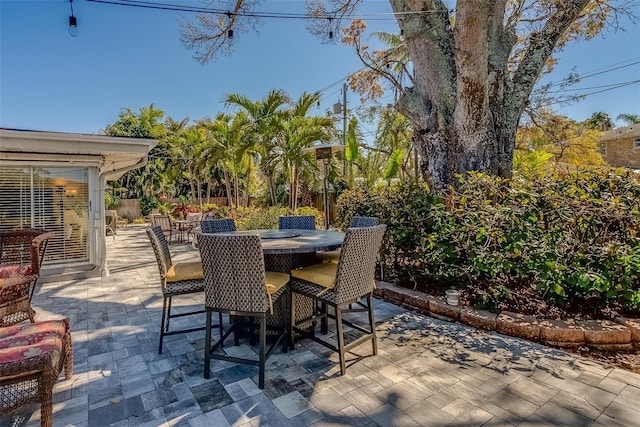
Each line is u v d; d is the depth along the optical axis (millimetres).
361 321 3611
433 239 3914
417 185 4672
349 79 10711
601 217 3203
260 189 16594
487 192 3875
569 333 2875
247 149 10852
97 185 5805
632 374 2451
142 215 19594
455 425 1926
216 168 18203
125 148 5164
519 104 5109
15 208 5293
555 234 3293
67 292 4828
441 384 2352
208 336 2479
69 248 5660
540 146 12570
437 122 5145
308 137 10180
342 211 5805
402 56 9852
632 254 3023
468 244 3662
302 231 3953
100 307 4145
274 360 2732
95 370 2586
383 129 13055
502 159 4922
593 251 3168
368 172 13695
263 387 2328
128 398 2223
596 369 2523
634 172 3822
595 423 1920
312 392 2271
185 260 7262
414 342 3053
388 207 4547
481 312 3428
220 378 2465
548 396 2189
